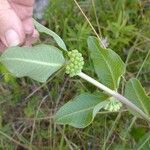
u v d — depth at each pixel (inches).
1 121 17.8
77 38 17.8
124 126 16.8
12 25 11.7
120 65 9.9
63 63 8.7
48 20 19.2
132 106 10.4
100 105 9.6
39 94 18.2
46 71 8.5
